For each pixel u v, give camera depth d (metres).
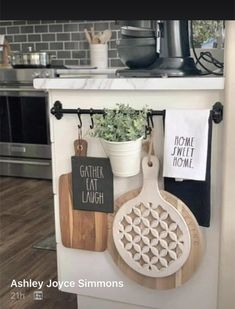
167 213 1.34
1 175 4.05
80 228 1.50
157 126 1.35
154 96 1.34
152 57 1.44
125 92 1.37
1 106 3.88
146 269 1.41
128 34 1.43
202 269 1.40
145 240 1.38
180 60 1.43
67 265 1.59
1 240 2.57
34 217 2.95
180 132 1.29
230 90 1.24
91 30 3.83
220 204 1.33
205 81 1.26
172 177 1.32
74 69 3.65
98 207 1.46
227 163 1.28
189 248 1.33
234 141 1.26
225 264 1.35
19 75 3.73
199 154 1.27
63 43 4.08
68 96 1.45
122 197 1.41
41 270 2.19
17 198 3.37
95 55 3.80
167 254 1.37
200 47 1.94
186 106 1.32
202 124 1.26
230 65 1.22
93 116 1.41
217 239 1.37
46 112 3.72
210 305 1.42
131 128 1.28
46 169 3.87
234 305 1.37
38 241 2.55
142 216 1.38
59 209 1.53
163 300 1.48
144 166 1.35
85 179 1.45
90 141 1.44
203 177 1.27
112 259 1.51
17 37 4.24
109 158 1.36
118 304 1.57
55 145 1.50
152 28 1.41
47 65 3.78
